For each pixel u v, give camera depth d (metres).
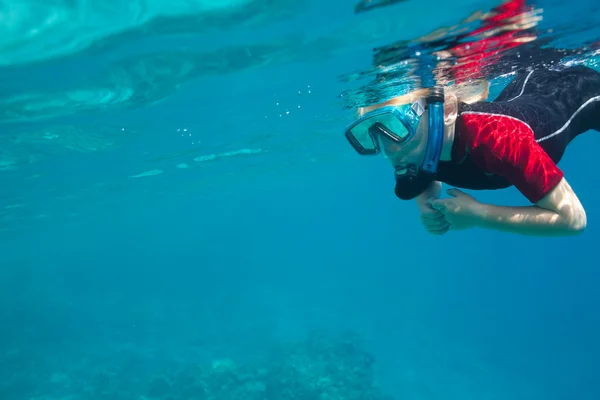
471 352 34.91
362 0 5.95
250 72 9.13
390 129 2.55
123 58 7.40
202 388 18.39
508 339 41.53
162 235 134.00
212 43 7.28
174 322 37.06
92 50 6.88
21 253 84.56
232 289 57.66
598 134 43.16
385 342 33.47
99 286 65.06
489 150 2.32
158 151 17.14
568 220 2.04
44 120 10.55
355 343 24.16
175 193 36.28
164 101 10.55
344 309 44.72
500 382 29.12
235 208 75.88
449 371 29.03
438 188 2.94
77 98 9.23
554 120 2.61
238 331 32.56
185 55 7.69
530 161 2.15
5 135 11.36
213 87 9.99
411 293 64.31
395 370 27.95
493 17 6.30
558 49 7.75
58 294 56.59
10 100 8.69
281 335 31.44
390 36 7.09
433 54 7.57
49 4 5.37
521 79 3.36
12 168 15.58
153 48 7.15
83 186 23.03
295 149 24.48
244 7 6.08
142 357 27.33
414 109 2.50
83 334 34.44
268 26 6.76
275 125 16.02
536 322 53.19
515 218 2.18
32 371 25.83
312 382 17.92
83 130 12.16
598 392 28.84
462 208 2.36
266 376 19.05
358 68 8.80
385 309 47.28
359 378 19.19
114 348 30.55
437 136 2.45
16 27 5.77
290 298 49.53
